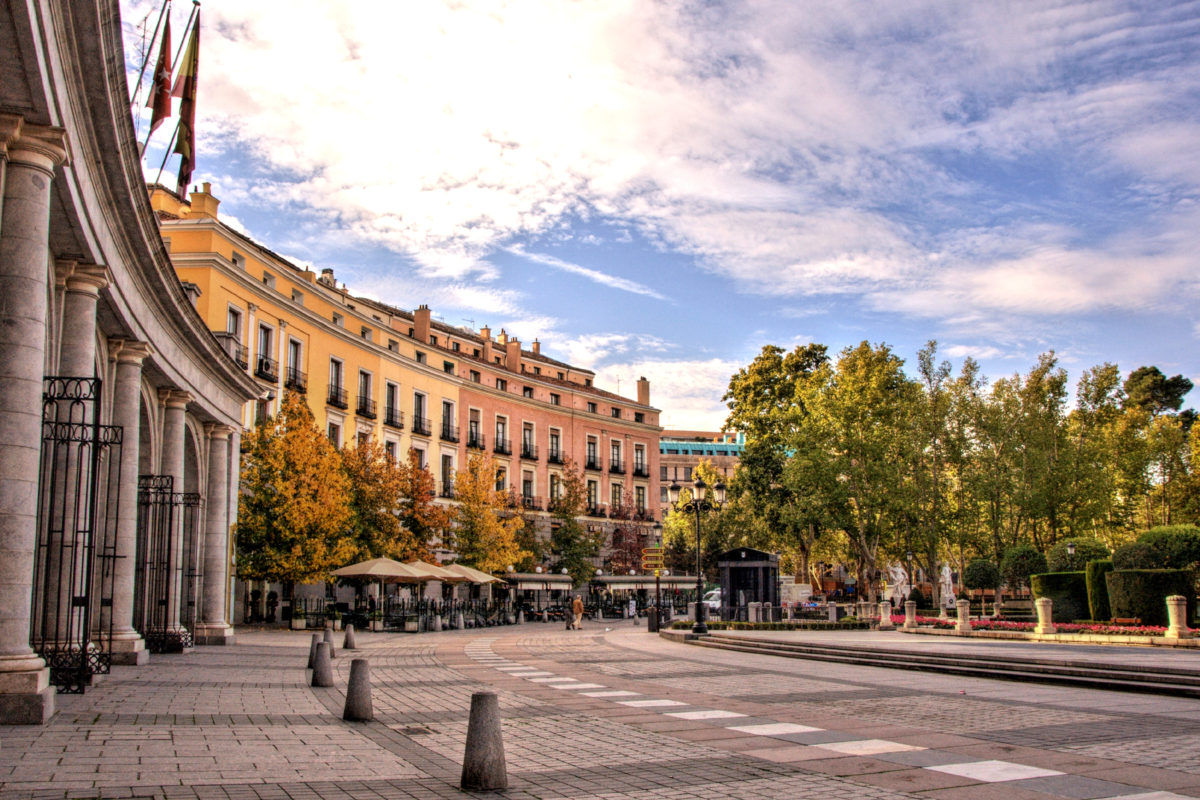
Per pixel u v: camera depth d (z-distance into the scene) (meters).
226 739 9.36
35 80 9.96
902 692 14.84
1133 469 53.31
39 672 10.23
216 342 23.05
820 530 54.75
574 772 8.25
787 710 12.59
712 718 11.76
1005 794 7.41
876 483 45.16
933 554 46.66
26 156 10.80
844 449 46.50
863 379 47.38
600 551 67.44
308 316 43.97
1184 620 23.14
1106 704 13.20
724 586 37.66
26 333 10.65
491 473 52.09
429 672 18.16
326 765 8.22
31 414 10.66
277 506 32.88
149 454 21.05
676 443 128.75
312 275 46.72
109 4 10.91
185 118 19.00
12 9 8.84
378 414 50.66
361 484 41.56
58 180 11.74
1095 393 51.25
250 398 29.03
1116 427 54.38
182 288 19.36
